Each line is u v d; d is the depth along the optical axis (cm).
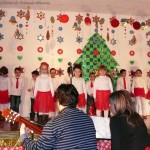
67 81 595
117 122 174
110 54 688
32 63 646
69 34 668
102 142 298
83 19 677
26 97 639
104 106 572
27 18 602
